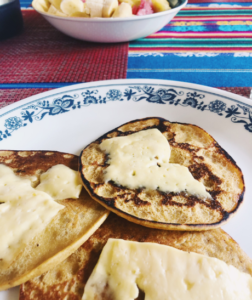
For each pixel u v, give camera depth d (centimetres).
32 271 14
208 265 13
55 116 24
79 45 38
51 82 30
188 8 48
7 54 36
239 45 36
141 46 37
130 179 17
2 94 28
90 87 26
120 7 34
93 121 24
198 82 29
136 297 13
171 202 16
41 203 16
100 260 14
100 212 16
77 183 18
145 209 16
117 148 19
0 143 22
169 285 13
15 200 16
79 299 13
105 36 35
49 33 42
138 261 14
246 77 30
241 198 17
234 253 14
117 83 26
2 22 39
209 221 15
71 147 22
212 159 19
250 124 22
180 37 38
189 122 23
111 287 13
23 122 23
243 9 47
